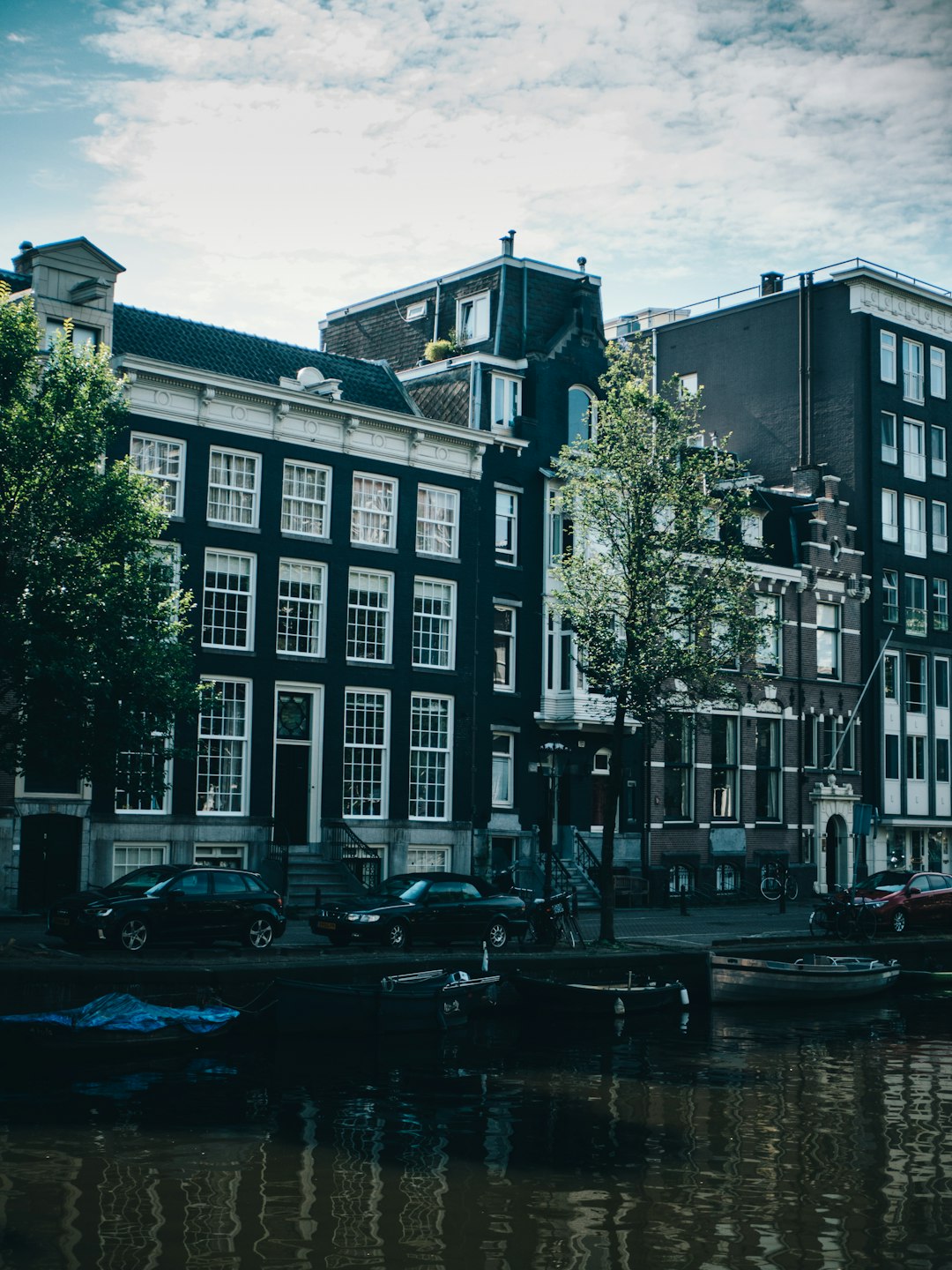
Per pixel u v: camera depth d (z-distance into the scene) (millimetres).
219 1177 16531
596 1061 24797
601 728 45938
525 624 45469
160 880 28891
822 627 55281
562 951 31859
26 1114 19125
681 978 32281
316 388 40938
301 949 28734
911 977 37281
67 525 26766
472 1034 27406
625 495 34500
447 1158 17719
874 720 56625
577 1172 17297
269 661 39000
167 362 38219
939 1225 15680
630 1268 14117
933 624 60000
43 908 34312
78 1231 14602
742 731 51500
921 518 59844
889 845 57375
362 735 41094
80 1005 24250
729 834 50625
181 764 37000
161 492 30281
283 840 38688
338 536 40812
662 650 33156
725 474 35812
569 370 47156
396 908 30422
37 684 26281
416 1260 14141
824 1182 17219
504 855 44406
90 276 36531
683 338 63781
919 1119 20578
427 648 43000
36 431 26328
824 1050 26891
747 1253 14656
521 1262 14188
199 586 37844
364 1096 21031
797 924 41812
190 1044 24109
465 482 44000
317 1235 14750
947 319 61844
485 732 44000
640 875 47594
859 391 57625
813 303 59469
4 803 33906
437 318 49875
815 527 55062
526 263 48000
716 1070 24281
